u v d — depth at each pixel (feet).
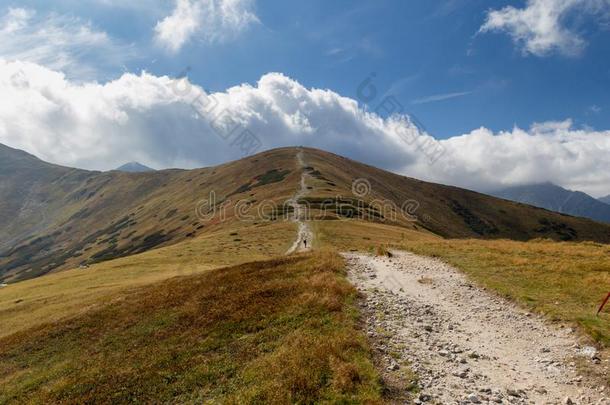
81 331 78.28
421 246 141.49
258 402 39.27
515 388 40.55
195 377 48.62
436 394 38.75
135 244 526.98
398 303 70.44
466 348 51.16
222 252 210.38
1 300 162.30
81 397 49.16
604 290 70.44
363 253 135.95
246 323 63.46
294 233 246.06
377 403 36.14
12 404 52.42
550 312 61.41
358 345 48.85
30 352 72.64
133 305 89.56
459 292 78.89
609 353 46.42
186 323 69.51
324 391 39.34
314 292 73.31
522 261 99.09
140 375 52.01
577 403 37.37
